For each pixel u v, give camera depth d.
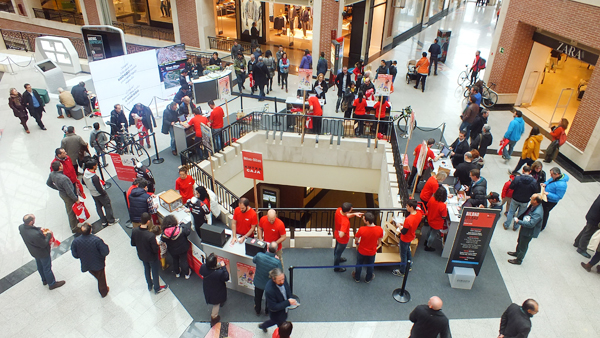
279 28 22.31
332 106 14.05
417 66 15.62
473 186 7.75
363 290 6.88
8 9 24.55
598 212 7.26
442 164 9.22
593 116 10.27
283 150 11.80
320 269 7.34
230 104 14.29
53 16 23.92
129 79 13.09
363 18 18.30
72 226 8.11
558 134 10.42
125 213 8.72
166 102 14.43
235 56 15.94
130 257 7.55
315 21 15.95
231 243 6.52
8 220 8.50
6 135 12.02
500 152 10.90
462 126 11.54
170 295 6.75
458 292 6.87
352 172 11.79
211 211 7.82
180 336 6.04
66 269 7.27
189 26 19.48
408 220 6.57
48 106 14.06
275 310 5.46
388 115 12.16
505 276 7.27
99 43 15.32
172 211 7.58
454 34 25.11
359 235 6.53
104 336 6.03
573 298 6.84
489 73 15.17
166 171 10.26
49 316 6.35
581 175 10.57
